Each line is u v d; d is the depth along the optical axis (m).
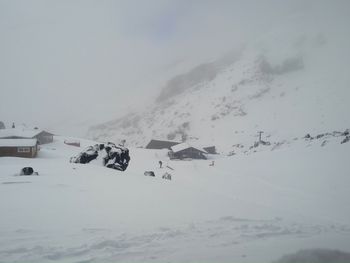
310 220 12.88
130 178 21.00
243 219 11.79
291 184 33.22
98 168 25.53
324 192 27.70
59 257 7.53
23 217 10.56
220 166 55.16
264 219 12.07
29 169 21.42
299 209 19.72
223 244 8.73
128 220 10.78
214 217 11.85
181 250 8.18
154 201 14.20
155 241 8.80
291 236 9.77
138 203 13.54
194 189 18.91
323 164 40.44
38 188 15.69
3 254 7.57
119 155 29.33
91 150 29.56
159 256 7.76
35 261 7.26
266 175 40.69
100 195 14.73
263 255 7.88
